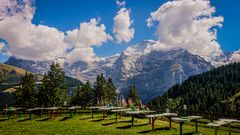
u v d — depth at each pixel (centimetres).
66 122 4556
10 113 5694
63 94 8619
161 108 6028
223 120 3259
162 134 3441
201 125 4259
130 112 4112
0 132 3522
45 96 8250
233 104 11619
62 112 5853
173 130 3753
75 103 13700
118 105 7188
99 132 3506
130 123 4388
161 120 4894
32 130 3675
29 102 9212
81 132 3506
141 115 5284
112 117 5144
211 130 3825
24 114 5847
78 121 4681
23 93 9231
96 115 5516
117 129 3791
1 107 6281
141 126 4084
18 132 3516
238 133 3628
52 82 8350
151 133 3519
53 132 3506
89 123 4409
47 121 4712
